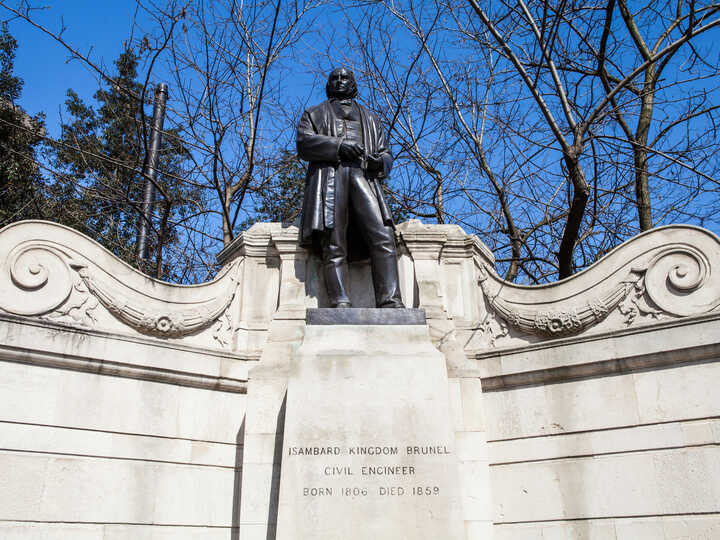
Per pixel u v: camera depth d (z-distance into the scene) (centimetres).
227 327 971
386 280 850
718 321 807
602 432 842
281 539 662
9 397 768
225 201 1489
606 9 1154
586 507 820
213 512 857
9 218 1577
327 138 901
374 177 918
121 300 898
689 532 754
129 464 820
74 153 1723
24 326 791
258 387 800
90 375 830
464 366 835
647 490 792
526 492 860
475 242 1008
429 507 683
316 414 720
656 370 836
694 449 782
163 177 1741
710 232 870
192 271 1705
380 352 762
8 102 1808
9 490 736
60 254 873
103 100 1859
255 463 758
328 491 685
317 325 788
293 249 963
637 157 1374
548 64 1120
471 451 787
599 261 939
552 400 888
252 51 1463
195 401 896
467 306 986
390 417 722
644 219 1389
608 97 1095
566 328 921
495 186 1553
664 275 885
